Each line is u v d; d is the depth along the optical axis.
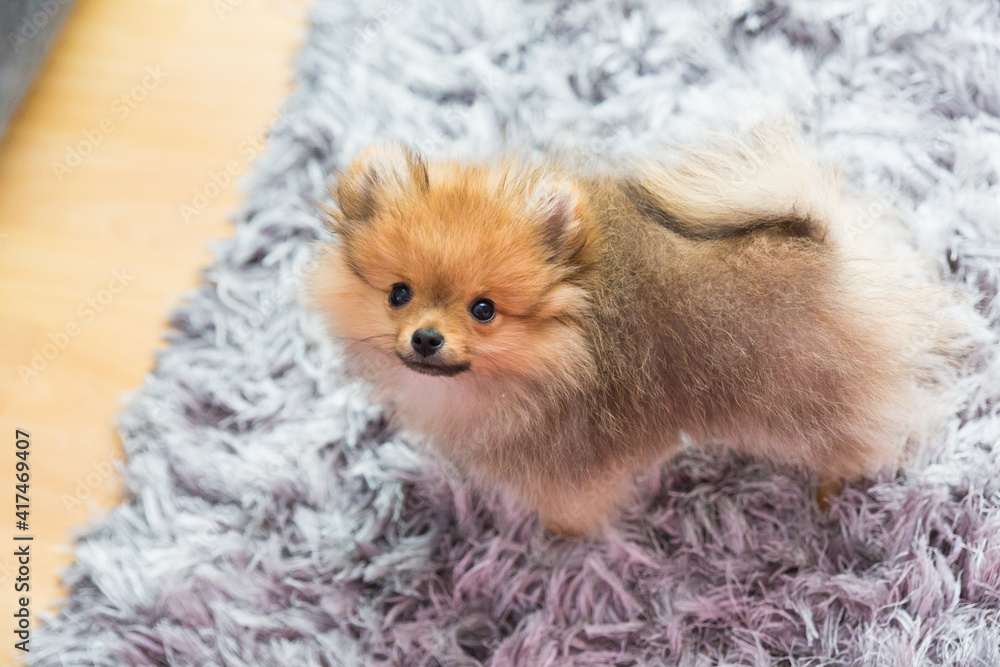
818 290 0.62
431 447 0.71
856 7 0.82
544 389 0.62
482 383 0.63
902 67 0.81
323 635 0.71
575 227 0.60
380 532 0.73
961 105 0.80
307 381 0.77
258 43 0.87
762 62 0.82
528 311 0.61
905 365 0.66
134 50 0.86
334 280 0.63
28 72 0.84
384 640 0.71
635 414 0.64
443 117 0.83
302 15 0.87
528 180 0.62
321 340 0.75
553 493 0.66
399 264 0.61
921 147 0.79
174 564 0.72
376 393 0.67
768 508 0.73
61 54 0.86
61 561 0.74
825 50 0.83
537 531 0.73
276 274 0.80
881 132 0.79
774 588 0.71
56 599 0.73
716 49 0.83
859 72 0.81
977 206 0.76
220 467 0.75
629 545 0.71
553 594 0.71
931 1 0.82
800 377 0.63
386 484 0.74
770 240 0.62
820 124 0.80
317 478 0.74
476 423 0.64
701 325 0.62
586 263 0.62
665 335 0.62
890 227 0.74
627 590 0.71
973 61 0.80
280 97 0.85
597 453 0.64
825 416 0.65
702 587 0.71
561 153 0.67
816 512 0.73
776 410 0.64
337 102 0.84
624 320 0.62
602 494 0.67
